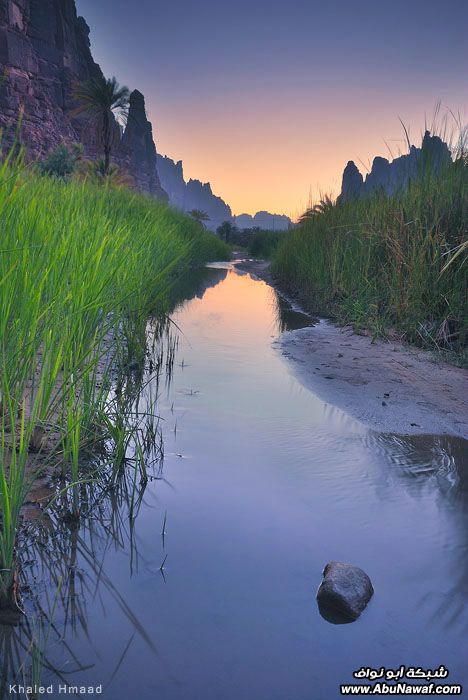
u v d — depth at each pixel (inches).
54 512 88.0
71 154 844.0
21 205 120.5
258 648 60.0
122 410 120.2
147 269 199.2
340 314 300.2
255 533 83.8
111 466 105.1
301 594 69.3
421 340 229.5
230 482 101.4
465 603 68.7
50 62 2374.5
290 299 425.1
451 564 77.2
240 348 225.0
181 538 82.0
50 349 105.0
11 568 66.4
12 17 1977.1
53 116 2193.7
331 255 359.3
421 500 96.4
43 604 65.9
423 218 253.8
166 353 210.5
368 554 79.1
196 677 55.7
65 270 117.0
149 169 4913.9
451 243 237.5
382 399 156.2
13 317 104.7
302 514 90.3
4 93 1876.2
